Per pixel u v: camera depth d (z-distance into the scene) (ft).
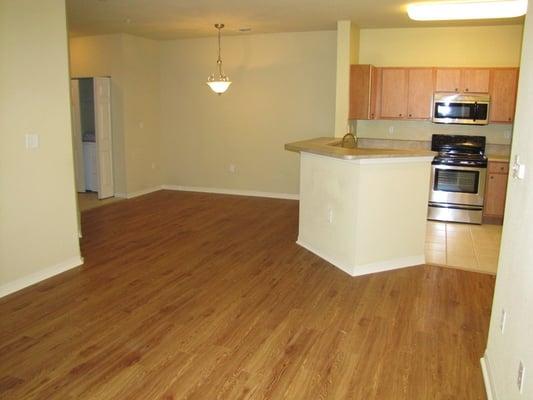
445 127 22.21
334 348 9.59
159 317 10.90
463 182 20.15
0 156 11.49
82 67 24.80
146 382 8.33
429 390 8.21
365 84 20.94
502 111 20.36
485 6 16.07
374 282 13.19
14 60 11.60
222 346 9.61
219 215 21.15
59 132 13.08
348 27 19.99
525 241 6.59
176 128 26.94
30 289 12.35
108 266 14.24
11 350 9.35
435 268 14.42
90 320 10.69
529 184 6.64
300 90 23.88
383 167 13.37
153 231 18.34
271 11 18.08
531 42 7.34
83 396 7.91
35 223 12.62
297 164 24.66
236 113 25.40
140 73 25.16
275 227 19.06
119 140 24.61
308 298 12.07
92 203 23.50
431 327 10.56
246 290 12.55
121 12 18.37
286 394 8.04
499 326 7.92
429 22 20.10
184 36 24.62
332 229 14.61
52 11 12.50
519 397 6.12
